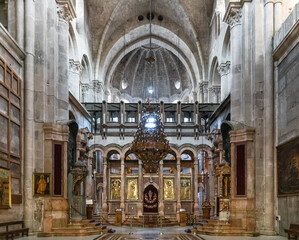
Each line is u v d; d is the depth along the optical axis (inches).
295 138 650.8
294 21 687.1
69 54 1186.6
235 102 876.0
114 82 1937.7
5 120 634.8
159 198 1234.6
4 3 791.1
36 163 740.7
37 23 773.3
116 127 1266.0
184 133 1264.8
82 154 1109.1
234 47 888.9
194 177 1245.1
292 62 682.2
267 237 701.3
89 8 1453.0
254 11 815.1
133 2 1525.6
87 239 669.9
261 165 773.3
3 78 631.8
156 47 1923.0
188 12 1486.2
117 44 1633.9
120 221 1127.6
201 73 1535.4
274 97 778.8
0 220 598.9
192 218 1154.0
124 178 1238.3
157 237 756.0
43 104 760.3
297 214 642.8
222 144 1026.1
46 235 713.6
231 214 785.6
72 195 856.3
